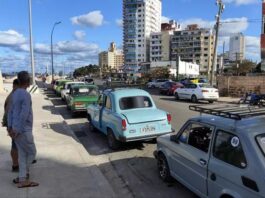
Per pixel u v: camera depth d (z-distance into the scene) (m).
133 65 161.00
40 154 8.14
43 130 11.77
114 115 9.13
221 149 4.70
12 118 5.43
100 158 8.57
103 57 198.75
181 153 5.68
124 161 8.24
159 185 6.48
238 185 4.19
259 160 4.01
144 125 8.80
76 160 7.64
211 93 24.42
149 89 46.84
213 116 5.49
